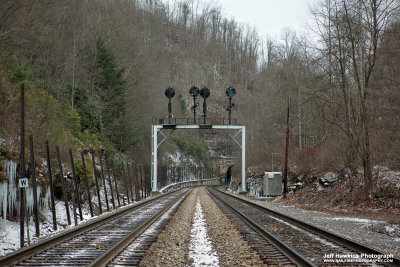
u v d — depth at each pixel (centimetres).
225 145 13000
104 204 2925
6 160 1659
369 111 2725
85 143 3484
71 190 2334
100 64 4819
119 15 5859
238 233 1227
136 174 3972
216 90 15525
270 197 4119
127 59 5984
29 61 3434
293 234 1233
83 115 3984
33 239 1433
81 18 4622
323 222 1719
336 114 3019
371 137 2995
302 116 5028
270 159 5669
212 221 1627
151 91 7312
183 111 11238
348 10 2483
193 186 9431
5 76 2284
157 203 2920
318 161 3809
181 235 1232
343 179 3009
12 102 2194
